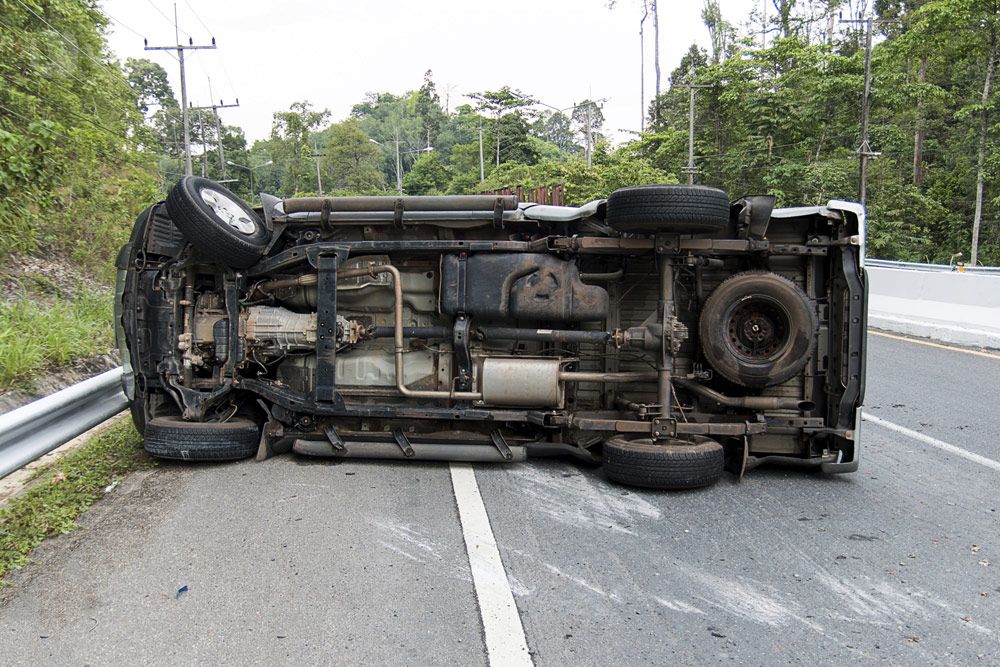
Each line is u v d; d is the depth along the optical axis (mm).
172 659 2965
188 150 34625
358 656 3004
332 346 5652
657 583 3730
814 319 5348
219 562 3877
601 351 5719
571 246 5363
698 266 5465
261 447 5781
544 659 3002
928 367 10633
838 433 5441
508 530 4402
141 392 5734
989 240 36344
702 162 39094
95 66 17859
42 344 8203
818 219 5523
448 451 5664
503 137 69875
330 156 90688
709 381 5707
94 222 14062
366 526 4422
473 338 5688
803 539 4359
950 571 3949
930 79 41188
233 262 5668
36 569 3783
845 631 3285
